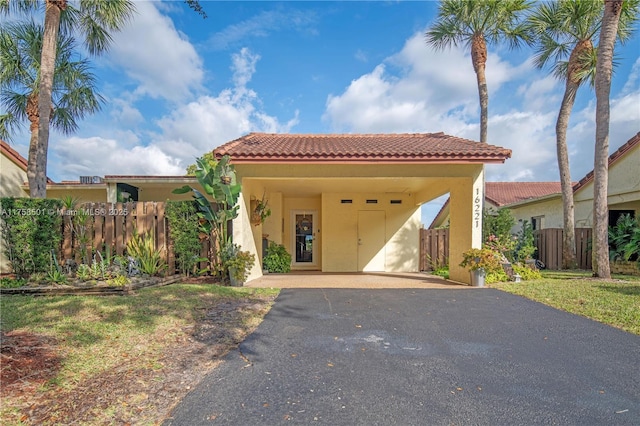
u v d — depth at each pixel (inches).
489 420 102.5
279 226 529.7
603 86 350.6
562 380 129.0
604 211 356.2
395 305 242.1
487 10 473.7
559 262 519.5
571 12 439.2
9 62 433.1
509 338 175.0
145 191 564.4
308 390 119.6
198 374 130.6
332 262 537.0
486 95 500.1
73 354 141.3
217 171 328.2
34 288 262.7
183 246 333.1
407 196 542.9
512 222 468.1
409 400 113.7
